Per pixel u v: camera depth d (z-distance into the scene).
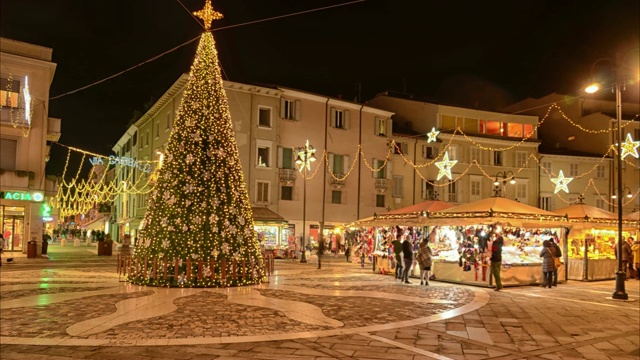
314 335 9.41
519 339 9.66
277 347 8.46
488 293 16.92
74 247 48.31
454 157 49.28
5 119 29.77
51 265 25.75
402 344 8.88
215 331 9.63
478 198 49.66
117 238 60.19
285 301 13.53
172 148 17.25
